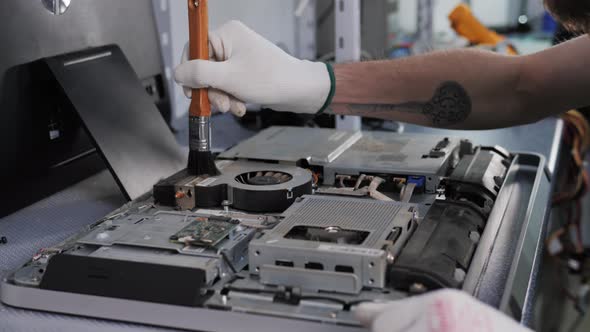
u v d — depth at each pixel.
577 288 2.63
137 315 0.79
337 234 0.87
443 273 0.78
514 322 0.63
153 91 1.53
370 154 1.26
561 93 1.14
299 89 1.09
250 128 1.80
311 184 1.10
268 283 0.80
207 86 1.04
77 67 1.22
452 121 1.17
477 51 1.20
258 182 1.09
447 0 3.16
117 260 0.82
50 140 1.23
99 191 1.31
